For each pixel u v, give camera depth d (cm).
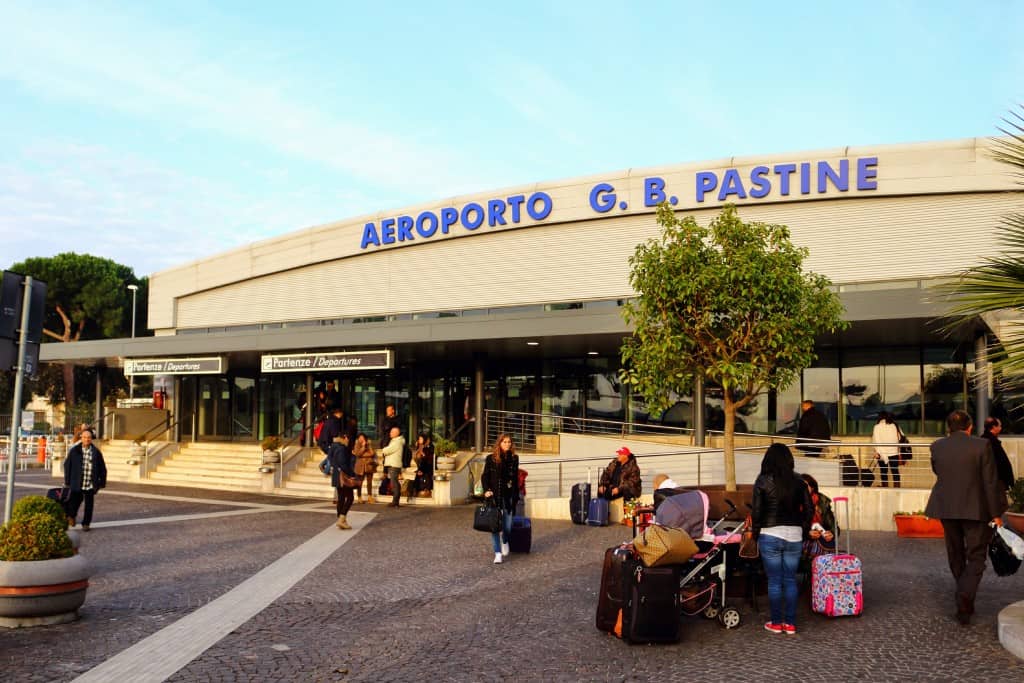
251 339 2512
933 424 2045
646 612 695
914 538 1308
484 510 1118
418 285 2645
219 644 718
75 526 1516
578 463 1997
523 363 2594
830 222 2120
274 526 1540
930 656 653
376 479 2117
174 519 1650
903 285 2045
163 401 3328
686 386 1257
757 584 883
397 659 669
